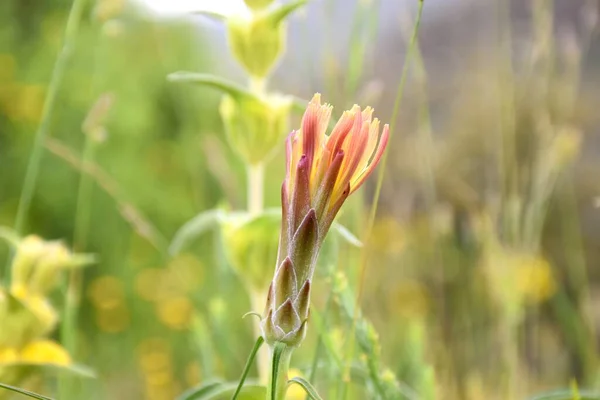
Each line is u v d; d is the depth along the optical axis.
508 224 0.54
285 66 0.66
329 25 0.46
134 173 0.95
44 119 0.45
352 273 0.43
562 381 0.66
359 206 0.44
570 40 0.61
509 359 0.48
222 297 0.51
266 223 0.39
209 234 0.91
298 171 0.26
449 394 0.50
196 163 0.93
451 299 0.66
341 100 0.46
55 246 0.39
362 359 0.33
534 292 0.66
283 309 0.27
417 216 0.77
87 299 0.81
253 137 0.41
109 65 1.00
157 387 0.73
